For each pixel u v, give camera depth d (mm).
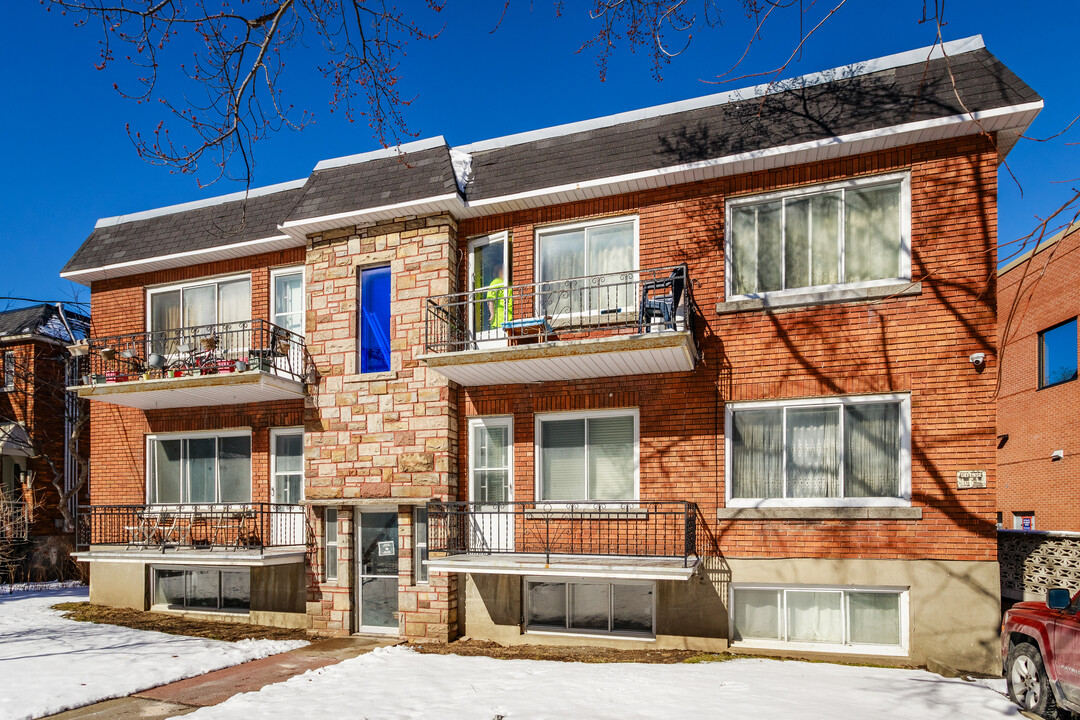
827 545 9711
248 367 12070
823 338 10008
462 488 11633
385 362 12242
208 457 13625
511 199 11258
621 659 9641
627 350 9516
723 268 10531
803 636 9875
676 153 10539
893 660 9320
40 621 12586
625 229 11234
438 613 11141
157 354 13000
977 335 9344
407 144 12359
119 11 7176
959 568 9172
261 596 12555
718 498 10211
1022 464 18766
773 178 10414
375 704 7434
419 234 11961
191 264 13961
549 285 11500
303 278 13289
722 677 8273
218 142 7863
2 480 19438
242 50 7836
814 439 10023
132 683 8547
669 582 10312
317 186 12664
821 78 10328
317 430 12305
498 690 7914
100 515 14117
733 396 10305
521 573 9883
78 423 18984
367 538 12055
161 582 13688
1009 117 8961
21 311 20641
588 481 10992
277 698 7848
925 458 9430
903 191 9883
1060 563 11648
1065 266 16969
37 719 7387
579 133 11625
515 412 11414
